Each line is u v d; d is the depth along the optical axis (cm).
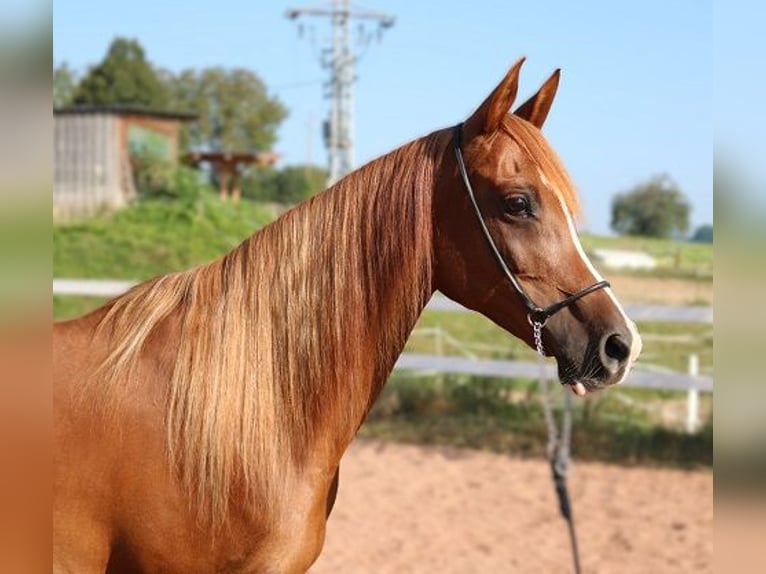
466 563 553
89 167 2642
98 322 263
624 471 766
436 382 996
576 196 262
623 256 2598
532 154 257
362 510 659
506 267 255
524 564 553
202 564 245
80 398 245
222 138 4944
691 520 639
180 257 2305
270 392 253
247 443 247
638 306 847
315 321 257
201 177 3122
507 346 1368
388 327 260
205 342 253
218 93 4931
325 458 258
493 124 258
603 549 582
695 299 1777
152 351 254
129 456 242
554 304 252
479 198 257
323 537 263
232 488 245
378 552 568
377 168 266
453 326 1719
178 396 246
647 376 859
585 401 902
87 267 2131
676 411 1011
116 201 2630
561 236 254
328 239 260
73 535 240
